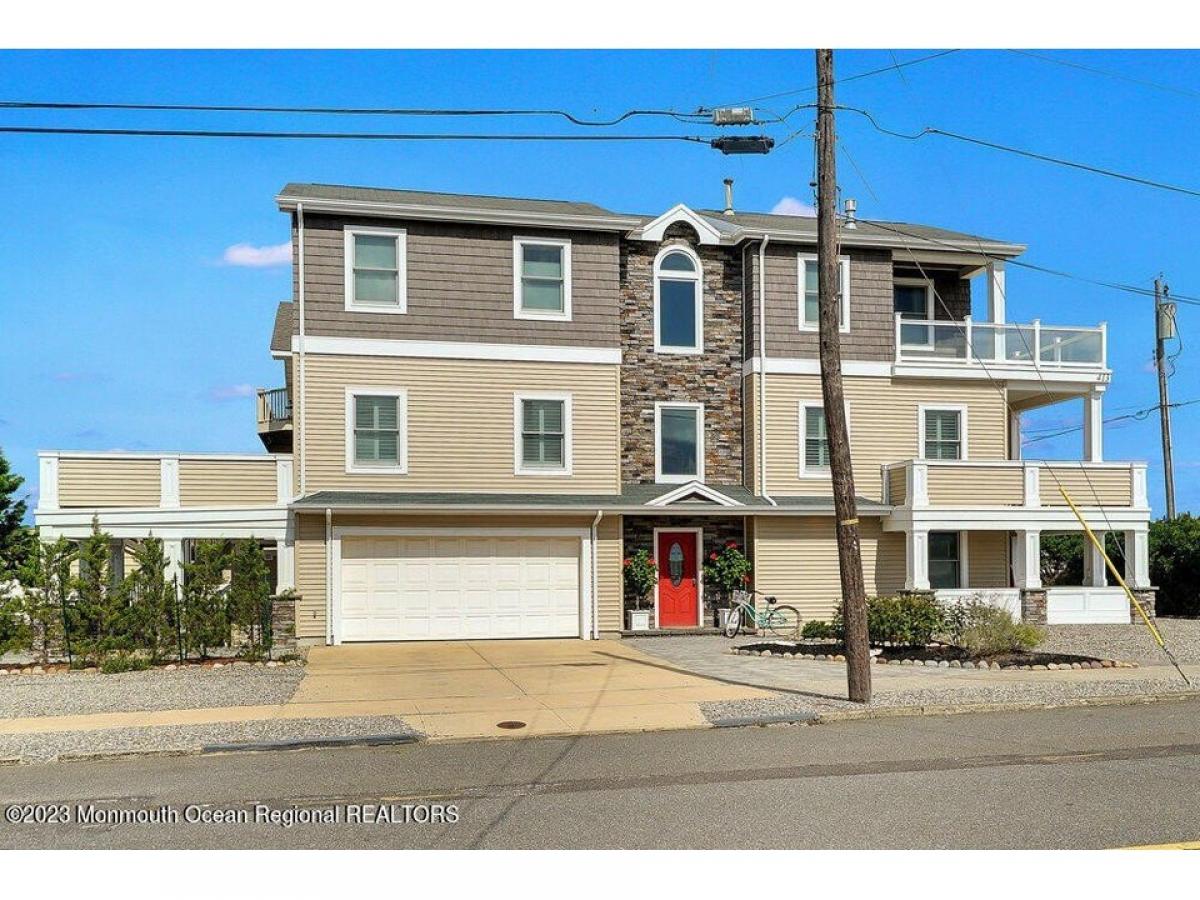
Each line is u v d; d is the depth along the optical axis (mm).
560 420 21656
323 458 20391
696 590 22547
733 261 23578
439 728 11367
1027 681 14594
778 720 11867
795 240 23203
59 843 6992
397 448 20766
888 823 7277
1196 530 26328
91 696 13477
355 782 8844
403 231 20969
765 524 22594
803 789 8383
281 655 17906
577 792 8359
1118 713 12492
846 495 13148
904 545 23344
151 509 19766
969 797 8055
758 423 22922
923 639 17969
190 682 14797
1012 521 22906
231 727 11336
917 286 25609
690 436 23094
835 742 10625
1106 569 23891
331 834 7137
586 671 15977
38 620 16953
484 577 20906
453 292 21172
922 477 22469
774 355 23094
